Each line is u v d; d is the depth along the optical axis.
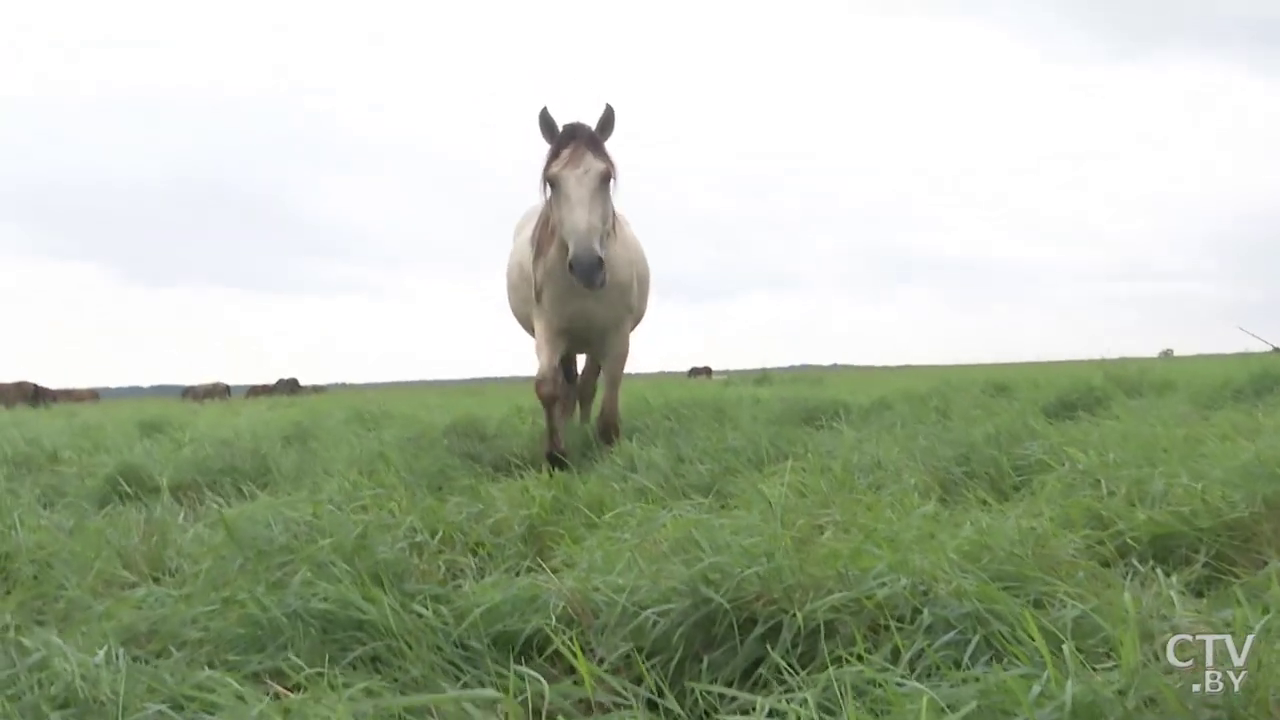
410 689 2.16
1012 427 4.48
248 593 2.59
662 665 2.21
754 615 2.25
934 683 1.87
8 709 1.94
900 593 2.21
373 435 5.99
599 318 5.29
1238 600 2.19
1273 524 2.68
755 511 3.06
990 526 2.77
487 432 5.96
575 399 6.21
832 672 1.87
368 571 2.80
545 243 5.17
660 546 2.76
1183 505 2.90
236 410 11.60
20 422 8.92
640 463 4.35
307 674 2.21
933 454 4.13
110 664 2.19
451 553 3.11
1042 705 1.69
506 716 1.97
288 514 3.51
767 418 5.96
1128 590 2.22
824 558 2.44
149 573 3.13
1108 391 6.38
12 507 3.92
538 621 2.36
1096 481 3.37
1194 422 4.56
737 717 1.82
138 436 6.96
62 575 3.02
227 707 1.96
